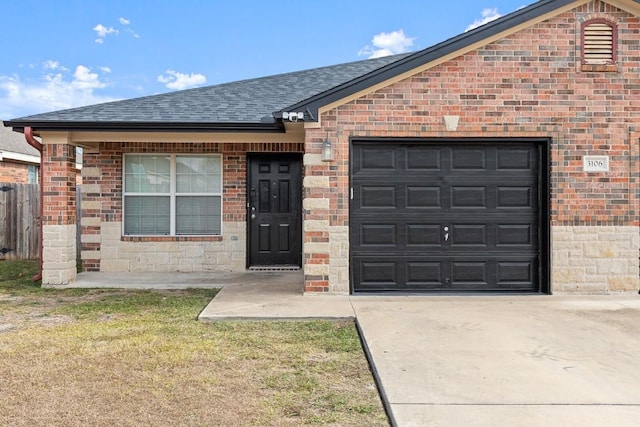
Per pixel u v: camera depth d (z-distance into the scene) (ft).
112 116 27.07
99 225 32.32
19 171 52.47
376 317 19.27
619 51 23.75
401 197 24.50
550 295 23.77
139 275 30.94
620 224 23.89
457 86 23.82
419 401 11.51
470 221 24.58
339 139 23.90
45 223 26.86
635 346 15.69
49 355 14.89
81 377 13.12
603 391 12.14
